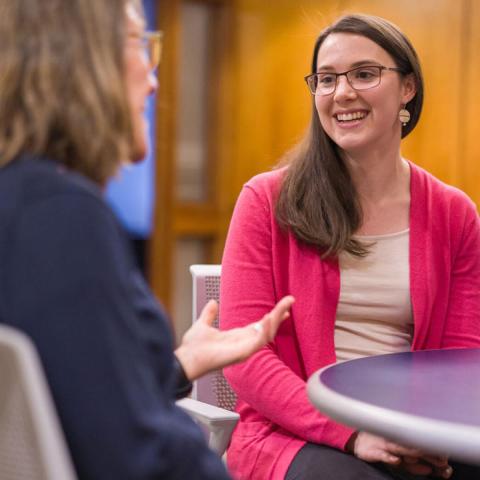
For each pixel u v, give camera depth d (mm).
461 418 2459
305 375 4125
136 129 2453
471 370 3150
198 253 11539
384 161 4242
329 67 4215
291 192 4184
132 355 2025
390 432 2475
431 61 9211
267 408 3850
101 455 1957
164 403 2215
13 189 2078
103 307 1986
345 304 4164
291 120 10461
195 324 2906
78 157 2209
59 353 1953
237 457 3982
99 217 2041
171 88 11086
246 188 4305
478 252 4375
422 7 9234
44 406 1717
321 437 3721
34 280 1984
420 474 3711
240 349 2775
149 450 2004
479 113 8883
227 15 11078
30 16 2191
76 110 2178
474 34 8922
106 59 2221
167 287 11258
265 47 10703
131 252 2182
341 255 4188
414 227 4277
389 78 4199
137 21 2430
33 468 1716
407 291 4188
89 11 2211
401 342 4195
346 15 4309
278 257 4168
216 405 4309
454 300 4336
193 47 11234
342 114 4176
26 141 2166
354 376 3023
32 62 2178
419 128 9320
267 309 4082
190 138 11344
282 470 3762
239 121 11047
